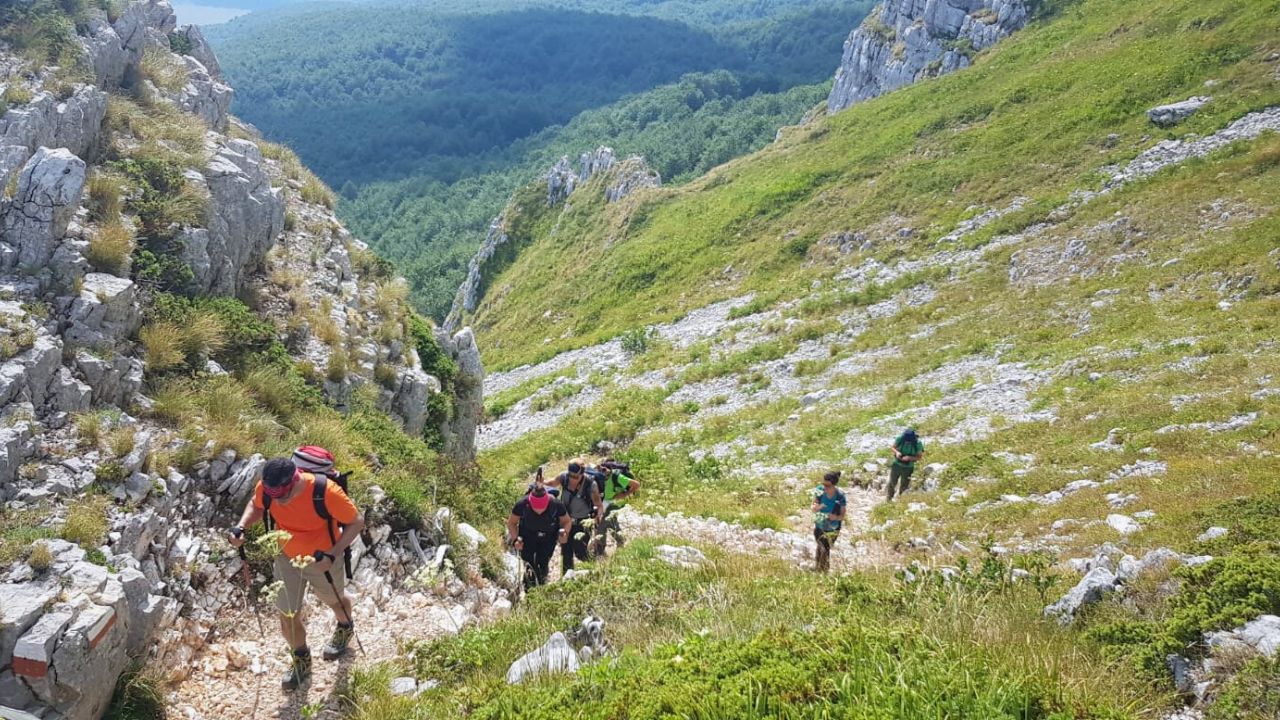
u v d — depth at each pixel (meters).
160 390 10.92
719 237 56.31
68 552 6.89
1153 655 5.89
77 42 16.47
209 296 14.29
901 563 12.06
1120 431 15.28
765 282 46.50
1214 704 5.24
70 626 6.03
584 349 48.44
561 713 5.21
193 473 9.34
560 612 8.19
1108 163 37.66
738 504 18.00
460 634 8.01
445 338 23.11
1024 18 70.06
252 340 13.59
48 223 11.19
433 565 7.70
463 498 12.84
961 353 25.45
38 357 9.05
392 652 8.08
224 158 17.09
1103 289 26.00
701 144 189.88
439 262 168.12
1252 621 5.82
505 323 71.94
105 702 6.32
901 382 25.02
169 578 7.96
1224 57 41.03
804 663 5.09
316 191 22.92
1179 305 22.25
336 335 16.45
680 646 5.97
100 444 8.70
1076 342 22.67
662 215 70.00
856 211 47.03
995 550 11.73
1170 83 41.56
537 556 10.16
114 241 12.09
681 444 26.22
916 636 5.54
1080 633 6.57
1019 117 47.53
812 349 31.80
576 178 101.19
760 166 67.75
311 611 8.54
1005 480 14.79
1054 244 31.78
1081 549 10.27
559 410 37.00
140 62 19.33
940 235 39.38
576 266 75.12
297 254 19.06
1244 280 21.89
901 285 34.59
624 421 30.28
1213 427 14.07
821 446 21.53
